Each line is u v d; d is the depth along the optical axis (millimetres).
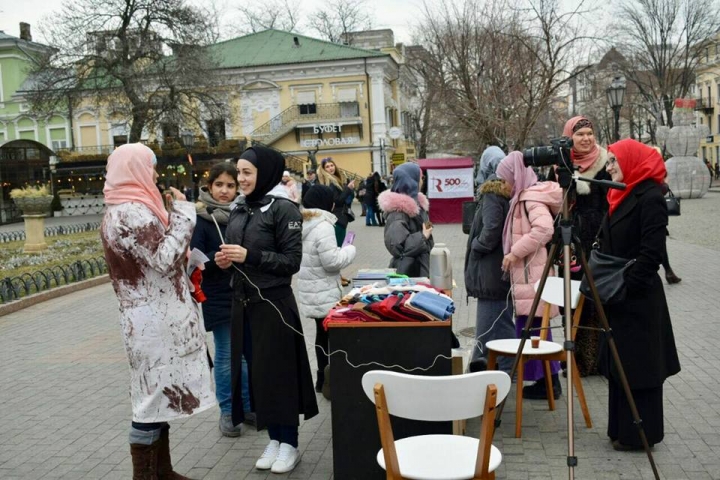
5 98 54312
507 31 23594
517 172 5387
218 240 5258
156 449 4059
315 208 5883
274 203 4625
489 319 5711
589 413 5410
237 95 46969
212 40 36969
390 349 4129
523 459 4652
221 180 5273
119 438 5473
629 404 4199
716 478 4262
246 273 4574
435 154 50688
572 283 5473
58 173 44781
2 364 7973
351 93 48469
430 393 3156
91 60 34906
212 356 7695
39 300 12180
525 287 5457
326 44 49688
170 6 35125
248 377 5059
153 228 3781
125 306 3871
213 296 5273
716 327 7945
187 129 36469
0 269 16234
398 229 6438
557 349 4977
